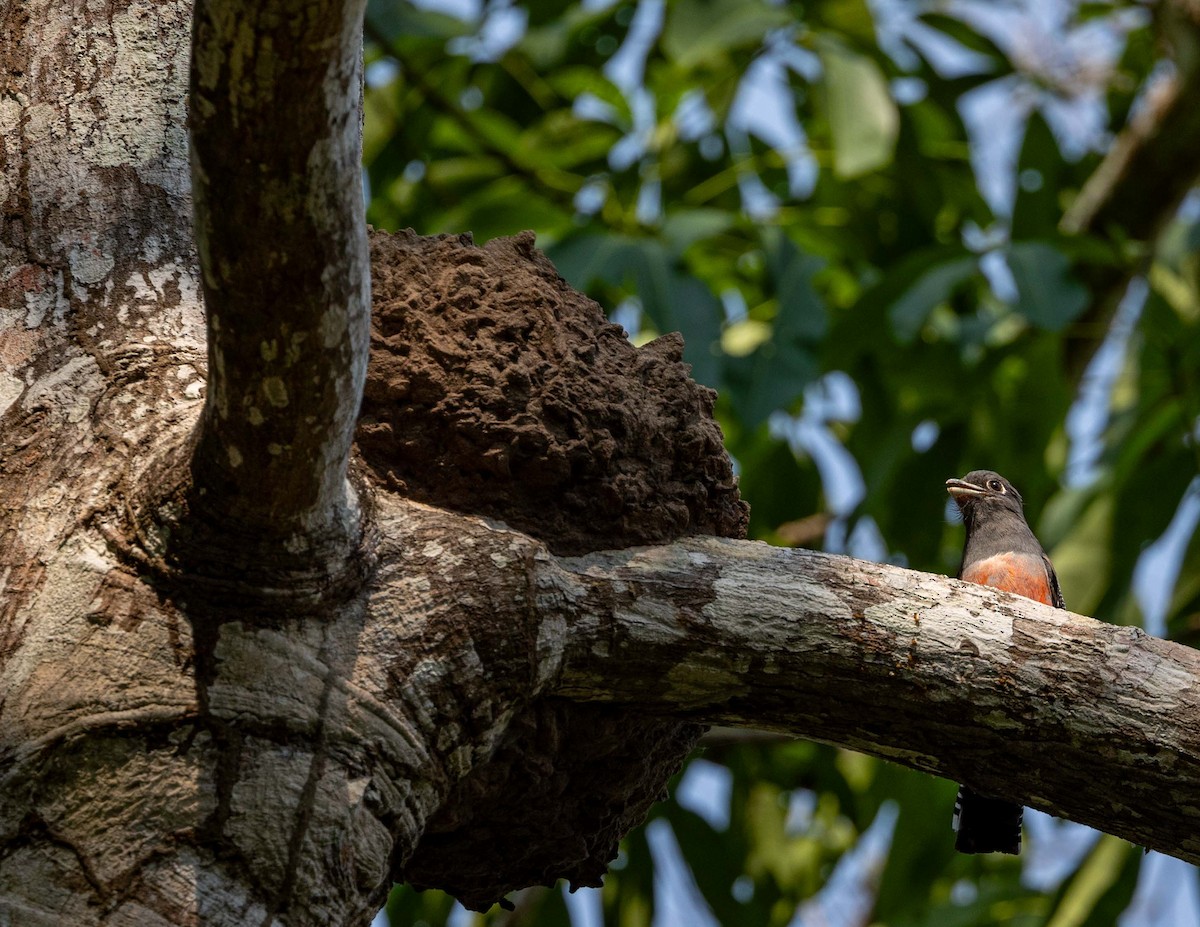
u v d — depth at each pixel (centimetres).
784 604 696
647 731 742
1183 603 1361
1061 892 1340
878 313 1312
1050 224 1529
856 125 1390
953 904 1518
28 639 572
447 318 732
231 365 530
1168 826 686
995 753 695
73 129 761
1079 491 1428
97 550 591
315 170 490
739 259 1498
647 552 713
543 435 701
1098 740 677
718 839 1483
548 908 1501
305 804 573
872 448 1532
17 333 676
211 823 557
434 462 699
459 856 731
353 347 537
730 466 787
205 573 586
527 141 1551
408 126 1543
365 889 589
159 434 624
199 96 479
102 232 722
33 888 532
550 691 684
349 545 607
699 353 1255
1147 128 1639
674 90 1523
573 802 739
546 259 801
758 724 723
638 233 1462
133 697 565
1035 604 715
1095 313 1605
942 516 1515
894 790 1502
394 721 606
